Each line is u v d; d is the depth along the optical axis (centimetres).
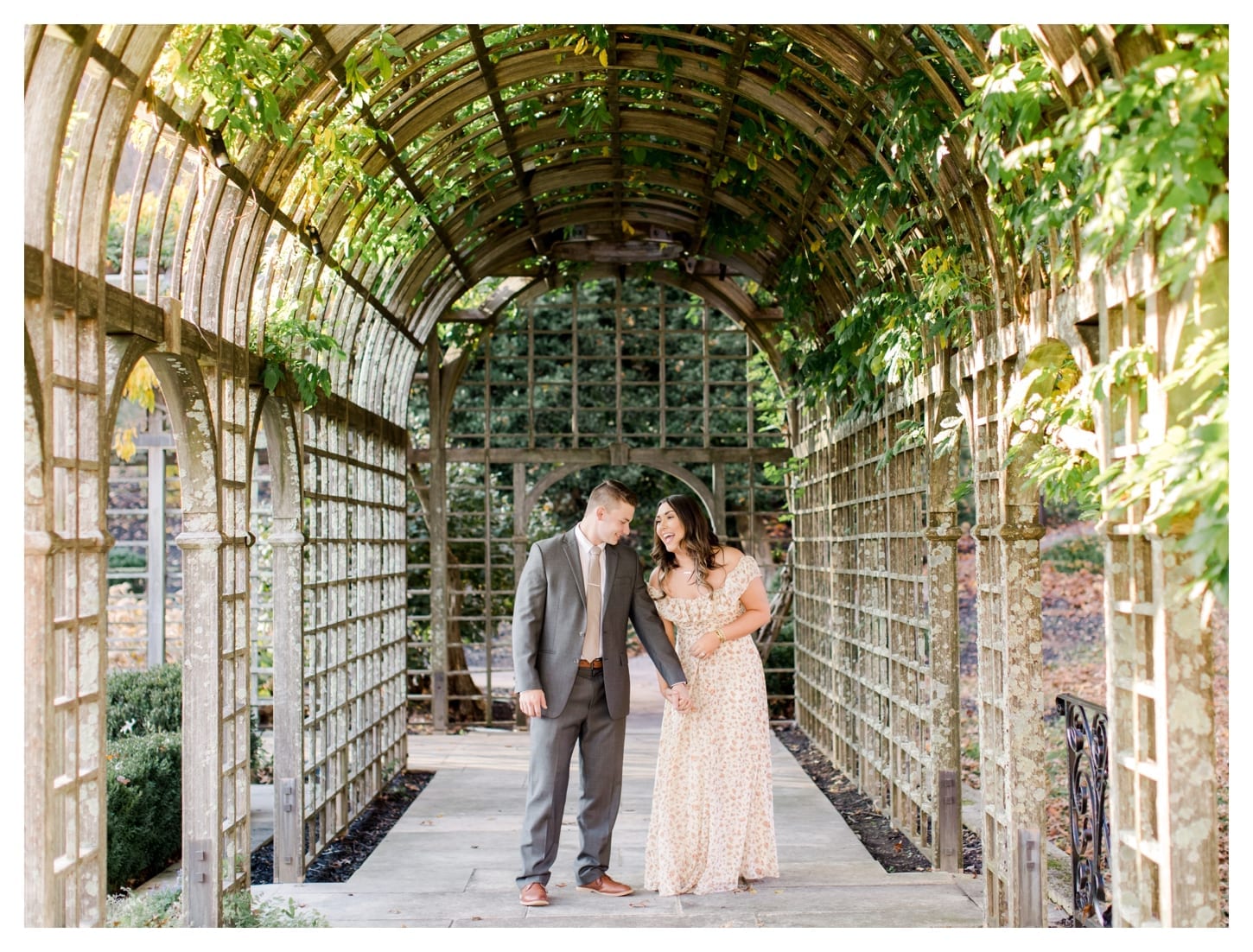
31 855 266
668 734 471
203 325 413
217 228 411
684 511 468
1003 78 302
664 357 999
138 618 1214
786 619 1055
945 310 464
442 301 832
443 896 468
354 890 482
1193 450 232
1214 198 246
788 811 627
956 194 418
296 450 530
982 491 439
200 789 399
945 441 471
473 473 1123
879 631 639
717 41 500
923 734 537
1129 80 248
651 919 427
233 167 394
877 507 640
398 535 795
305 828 530
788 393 897
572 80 565
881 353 528
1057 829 702
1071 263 328
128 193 1048
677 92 564
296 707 515
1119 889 294
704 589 471
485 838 578
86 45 271
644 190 746
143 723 682
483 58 508
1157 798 283
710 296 948
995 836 423
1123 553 299
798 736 904
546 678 452
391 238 613
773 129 563
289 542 524
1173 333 263
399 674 780
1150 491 272
